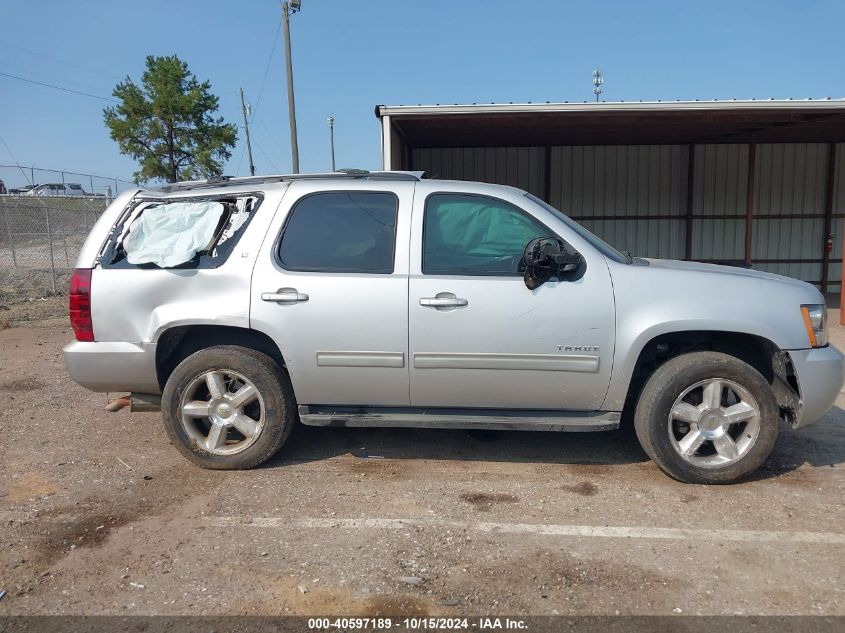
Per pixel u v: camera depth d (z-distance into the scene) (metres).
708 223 16.23
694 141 15.58
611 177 16.19
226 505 4.05
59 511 3.98
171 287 4.40
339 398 4.44
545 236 4.34
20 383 6.97
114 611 2.99
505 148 16.23
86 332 4.46
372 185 4.48
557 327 4.18
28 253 20.11
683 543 3.58
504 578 3.25
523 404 4.36
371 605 3.03
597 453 4.93
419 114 11.14
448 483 4.39
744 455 4.27
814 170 16.03
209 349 4.49
